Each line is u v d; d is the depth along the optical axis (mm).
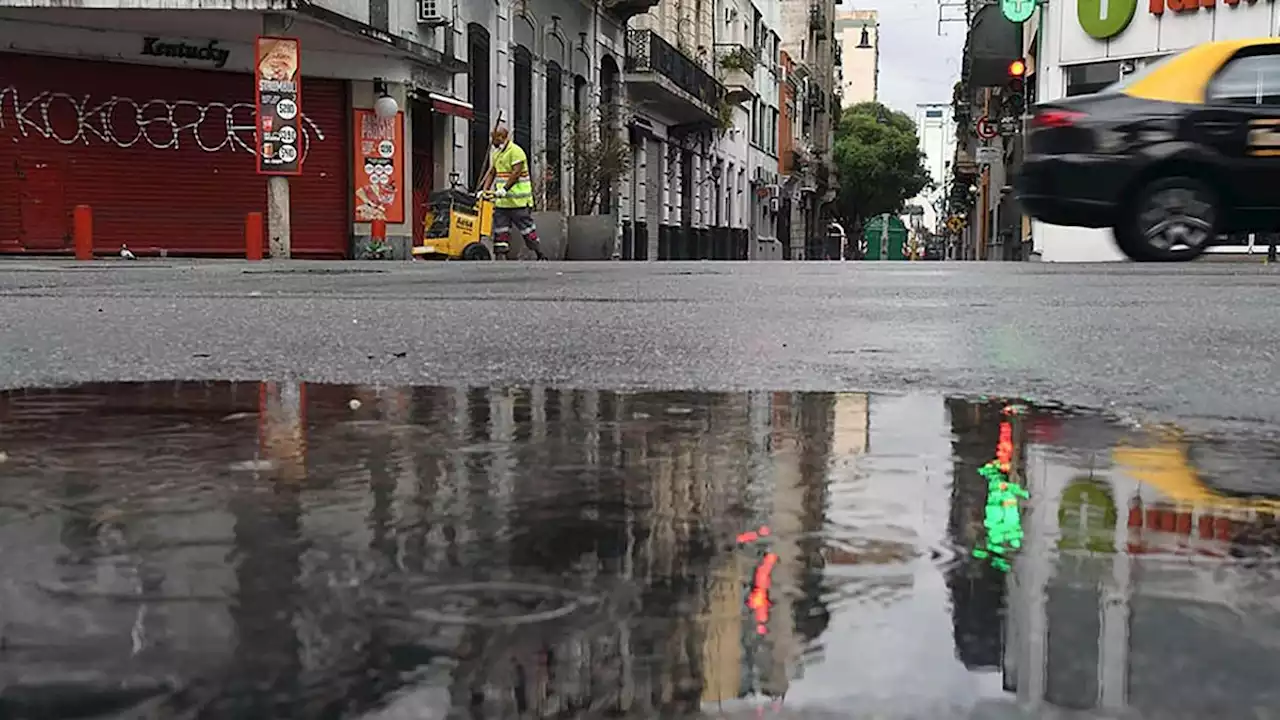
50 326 3922
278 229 18016
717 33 41906
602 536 973
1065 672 619
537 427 1706
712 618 723
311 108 20688
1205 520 1052
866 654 648
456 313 4535
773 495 1170
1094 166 9156
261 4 17469
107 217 19250
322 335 3559
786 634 687
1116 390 2240
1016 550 919
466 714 571
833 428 1708
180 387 2281
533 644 671
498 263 13375
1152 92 9227
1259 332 3658
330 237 21047
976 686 599
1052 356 2939
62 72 18656
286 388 2254
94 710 585
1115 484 1248
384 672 627
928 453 1469
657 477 1283
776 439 1588
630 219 31328
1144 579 829
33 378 2451
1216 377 2480
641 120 32375
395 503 1125
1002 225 37031
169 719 575
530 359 2854
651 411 1905
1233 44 9266
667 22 35375
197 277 8422
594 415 1869
